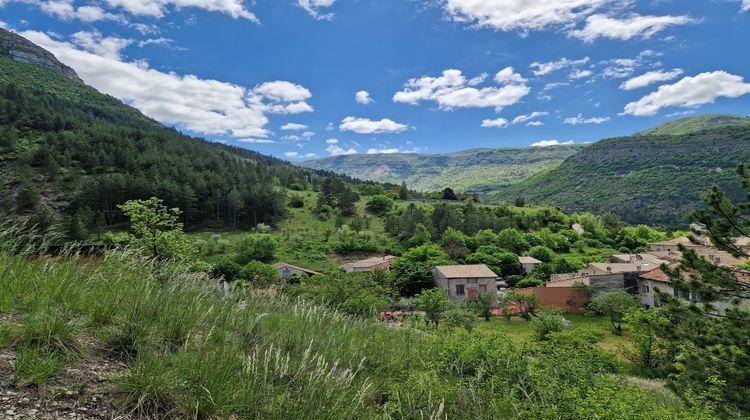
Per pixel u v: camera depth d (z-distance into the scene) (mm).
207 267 12344
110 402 2996
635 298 37812
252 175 128875
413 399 5020
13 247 4531
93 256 5238
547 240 84188
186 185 93688
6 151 99250
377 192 143750
